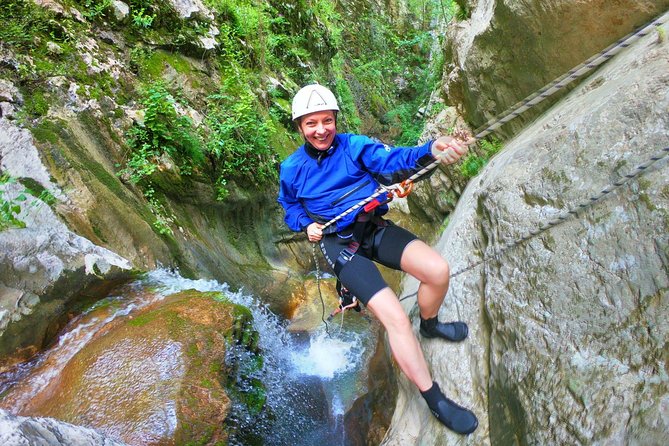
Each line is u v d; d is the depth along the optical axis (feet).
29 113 14.90
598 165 6.25
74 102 16.20
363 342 16.92
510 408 6.46
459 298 8.70
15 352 11.40
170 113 18.90
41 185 13.67
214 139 20.49
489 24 12.54
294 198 8.39
